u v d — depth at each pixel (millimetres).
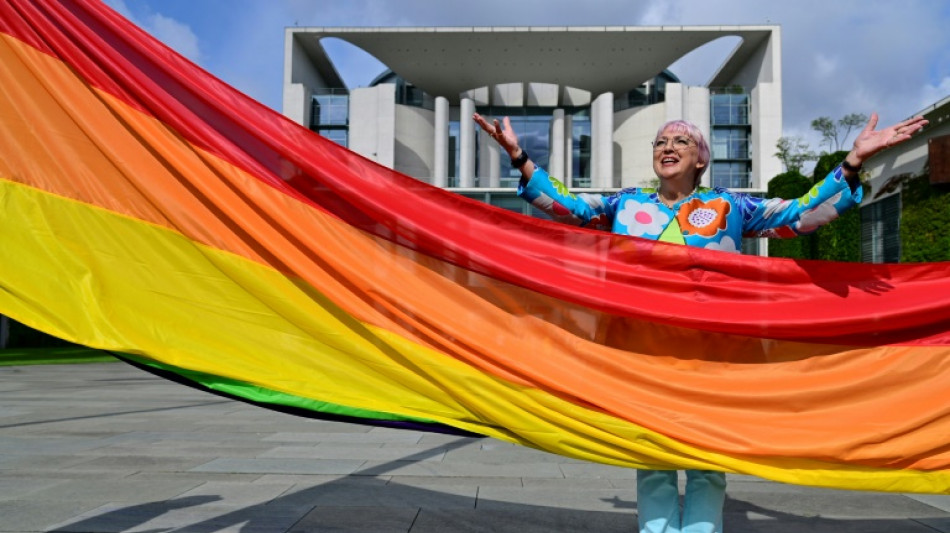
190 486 5270
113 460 6383
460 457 6727
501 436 3002
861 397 3014
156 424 9148
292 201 3145
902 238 17844
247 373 3039
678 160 3105
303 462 6363
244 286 3086
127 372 20328
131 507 4586
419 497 4988
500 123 3166
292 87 51781
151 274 3074
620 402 2936
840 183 2883
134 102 3162
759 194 48938
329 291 3066
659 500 2963
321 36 52219
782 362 3061
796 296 3084
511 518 4426
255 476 5691
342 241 3127
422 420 3053
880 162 19344
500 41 51438
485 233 3139
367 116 53188
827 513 4676
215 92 3195
